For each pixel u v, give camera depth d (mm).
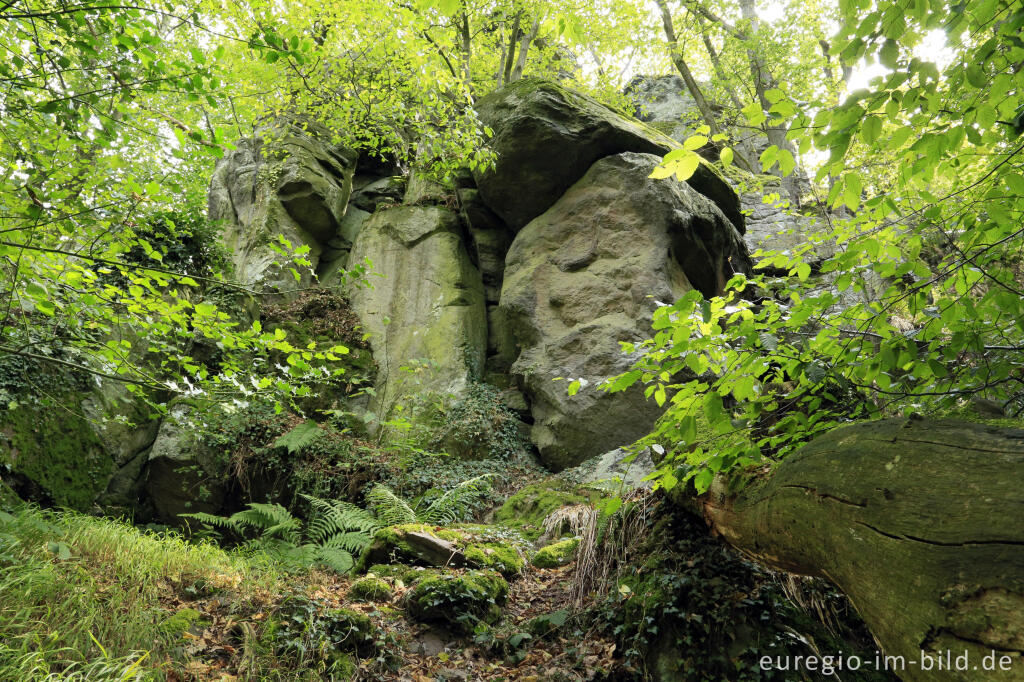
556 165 10102
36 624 3131
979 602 1583
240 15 7391
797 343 2752
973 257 2514
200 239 9320
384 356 10508
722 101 16969
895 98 2223
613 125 9969
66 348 3568
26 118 3240
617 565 4371
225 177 12906
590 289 9367
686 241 9547
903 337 2562
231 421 8273
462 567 4902
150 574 4035
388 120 11461
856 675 3221
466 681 3666
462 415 9336
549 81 10242
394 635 3943
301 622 3691
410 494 8125
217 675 3312
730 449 2840
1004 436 1894
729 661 3314
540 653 3943
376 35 10203
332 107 10164
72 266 3176
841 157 2355
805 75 14070
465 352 10281
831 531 2225
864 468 2170
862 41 2180
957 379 2928
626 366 8531
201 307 3312
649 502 4457
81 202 3283
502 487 8461
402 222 11758
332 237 12578
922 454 2018
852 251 2705
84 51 2992
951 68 2213
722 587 3574
